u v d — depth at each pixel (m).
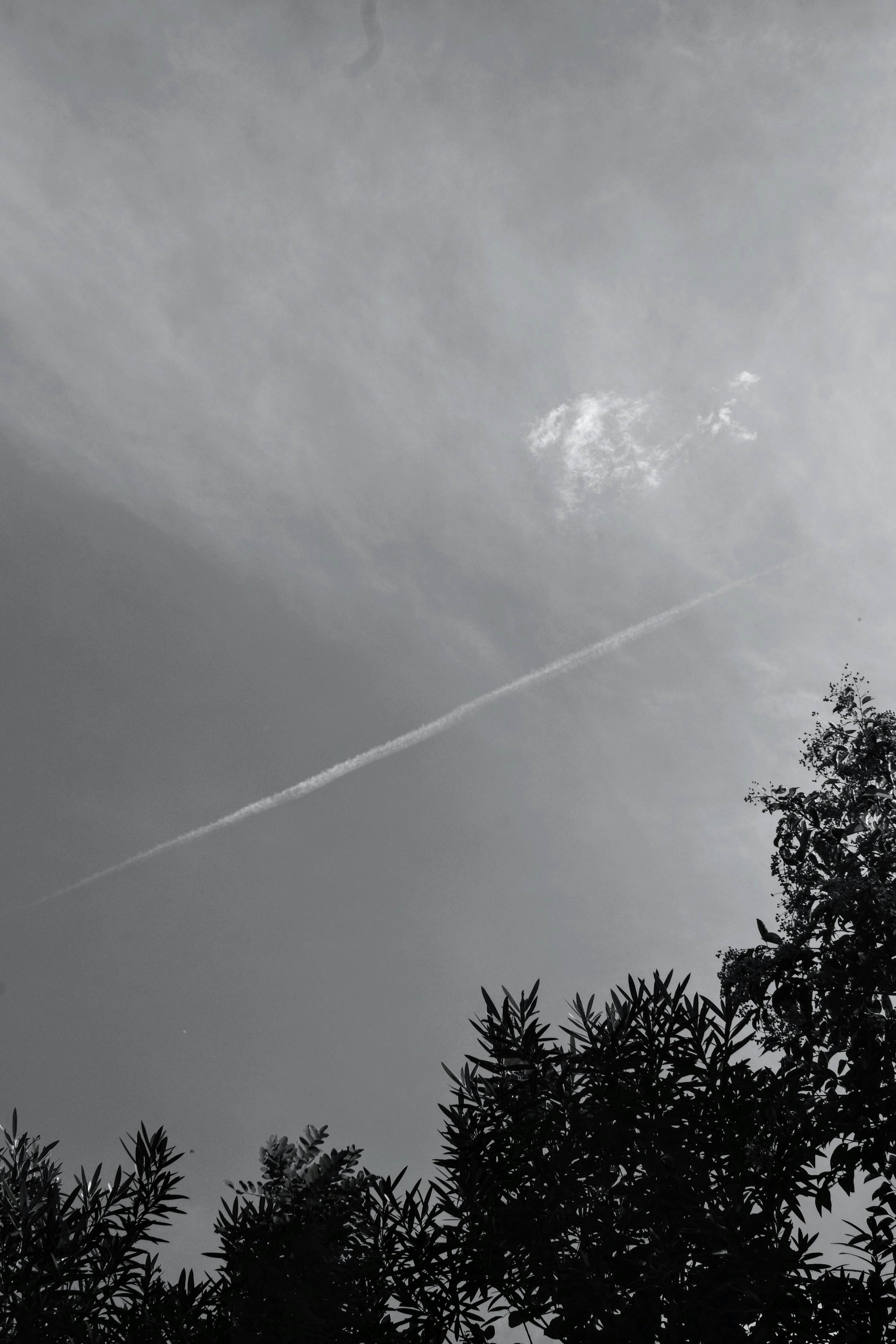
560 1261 11.78
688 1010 13.23
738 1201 12.02
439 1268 12.77
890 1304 11.62
